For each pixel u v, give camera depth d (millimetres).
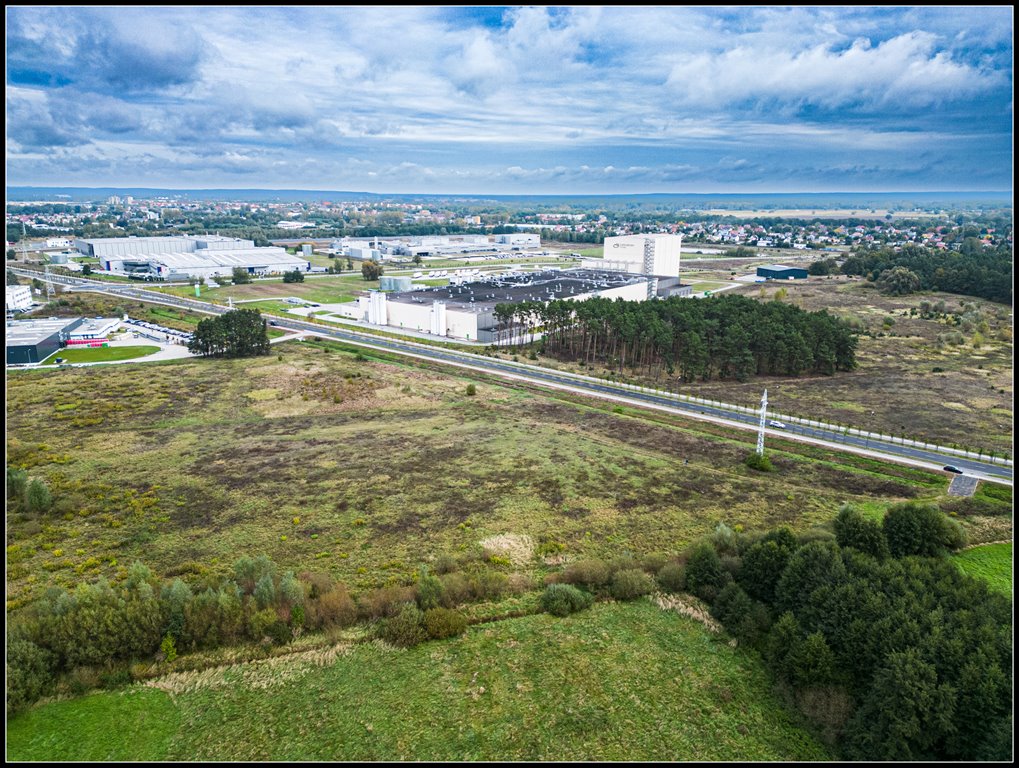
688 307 179250
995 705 47031
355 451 106688
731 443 114062
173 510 84938
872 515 85375
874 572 61250
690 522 84062
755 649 61750
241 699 54469
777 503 89750
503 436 114812
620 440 114375
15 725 50781
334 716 52938
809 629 59031
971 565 73062
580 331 188625
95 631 56875
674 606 67812
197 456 103625
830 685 54531
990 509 88062
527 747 50406
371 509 86062
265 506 86438
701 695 56250
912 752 47562
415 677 57406
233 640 60469
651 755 49875
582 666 59188
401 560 73875
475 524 82375
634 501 89812
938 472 102000
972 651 50844
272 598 63406
